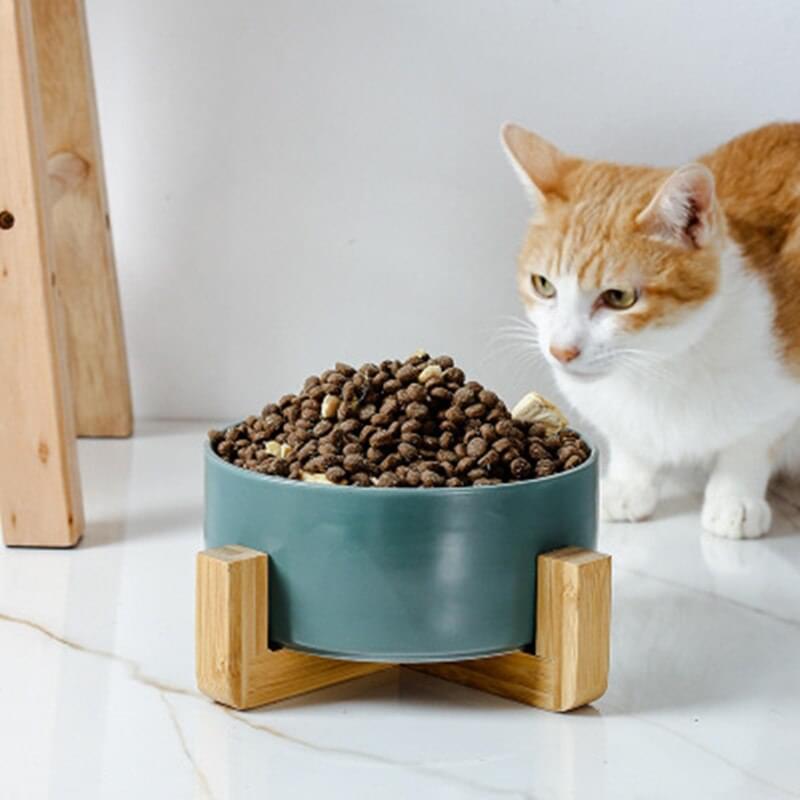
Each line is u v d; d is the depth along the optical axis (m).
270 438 0.89
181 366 1.31
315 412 0.88
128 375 1.28
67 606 0.97
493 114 1.25
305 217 1.27
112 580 1.00
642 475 1.13
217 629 0.84
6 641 0.92
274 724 0.84
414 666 0.90
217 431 0.91
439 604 0.83
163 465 1.21
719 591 1.00
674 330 1.03
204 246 1.28
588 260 1.02
